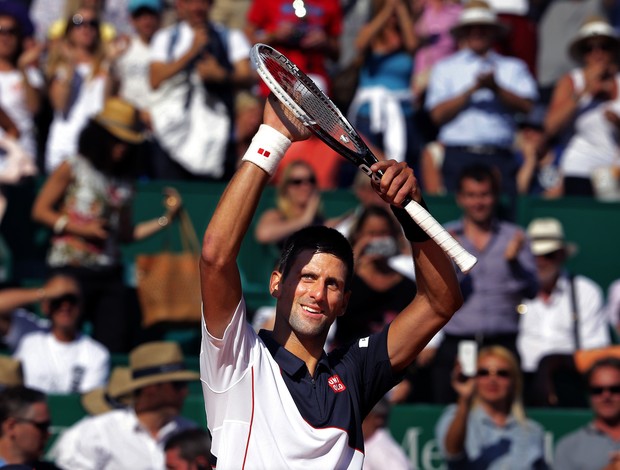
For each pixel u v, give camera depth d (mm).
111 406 23188
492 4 35344
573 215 31984
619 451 23125
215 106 31578
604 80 33281
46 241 31062
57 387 25234
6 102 31438
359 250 24844
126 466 22141
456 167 31766
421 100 33500
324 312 11617
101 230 27562
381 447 22703
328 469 11375
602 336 28703
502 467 23547
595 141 33344
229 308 11164
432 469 24641
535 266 27266
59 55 32281
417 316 12148
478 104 31812
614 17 37188
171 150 31250
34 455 19531
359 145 11703
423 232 11828
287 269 11727
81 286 27391
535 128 34438
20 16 31797
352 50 37688
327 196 30250
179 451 19688
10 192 30875
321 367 11758
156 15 32531
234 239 11086
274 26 31625
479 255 26969
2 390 20078
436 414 24734
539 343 28422
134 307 29484
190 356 29266
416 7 35438
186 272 27391
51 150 31703
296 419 11375
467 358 23797
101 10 36000
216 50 31547
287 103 10984
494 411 23844
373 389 12156
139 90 32344
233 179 11266
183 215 29125
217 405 11391
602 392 23312
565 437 23781
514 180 32000
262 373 11422
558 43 37031
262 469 11219
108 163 27672
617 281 31688
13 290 25969
